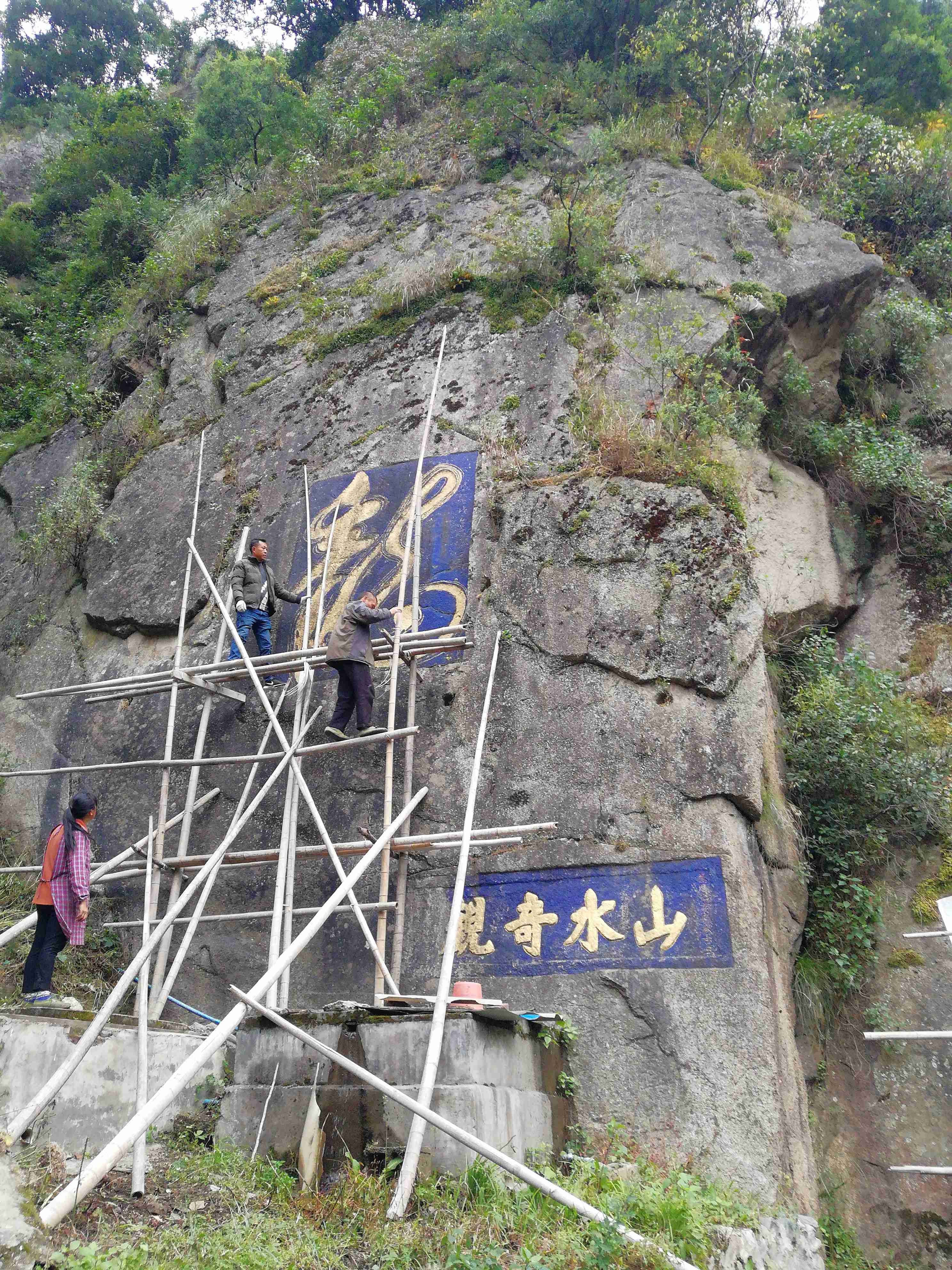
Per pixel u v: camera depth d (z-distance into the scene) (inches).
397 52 701.9
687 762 266.5
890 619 362.6
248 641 358.9
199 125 726.5
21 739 392.8
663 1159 219.8
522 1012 223.5
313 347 442.6
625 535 306.2
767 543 358.6
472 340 398.9
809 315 405.4
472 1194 174.9
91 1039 176.7
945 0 700.7
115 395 525.3
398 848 273.1
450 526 341.7
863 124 520.1
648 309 386.6
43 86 1116.5
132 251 689.6
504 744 289.7
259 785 324.2
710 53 525.7
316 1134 187.0
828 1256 229.5
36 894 264.4
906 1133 246.8
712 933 243.3
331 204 530.3
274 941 247.1
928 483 378.9
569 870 264.1
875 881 289.9
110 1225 159.0
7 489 507.2
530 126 504.7
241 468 415.8
